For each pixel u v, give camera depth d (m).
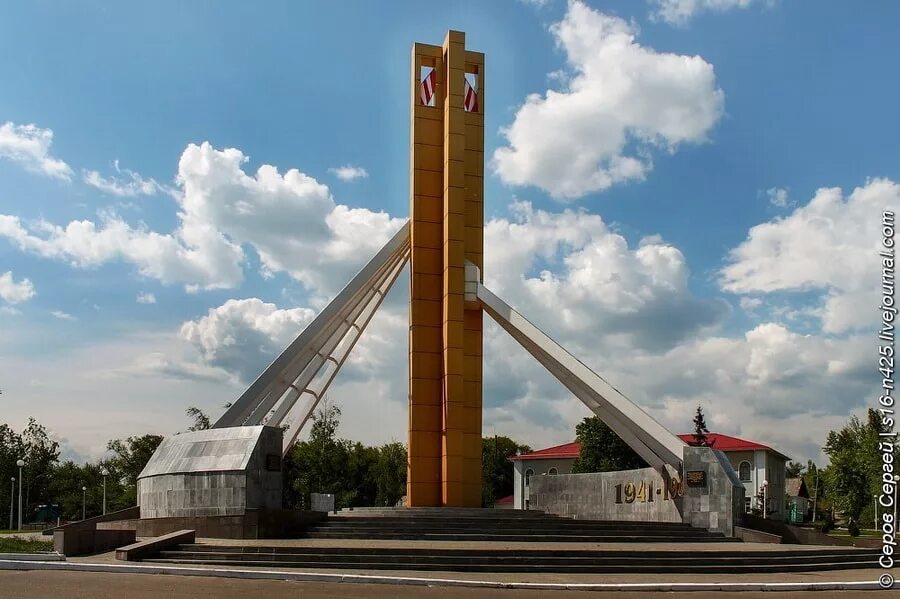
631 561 19.19
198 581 16.06
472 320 34.72
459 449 33.25
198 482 25.94
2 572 17.59
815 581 17.20
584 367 30.53
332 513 29.83
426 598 14.17
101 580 16.09
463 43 35.69
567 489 37.47
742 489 26.88
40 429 78.19
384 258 35.34
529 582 16.22
